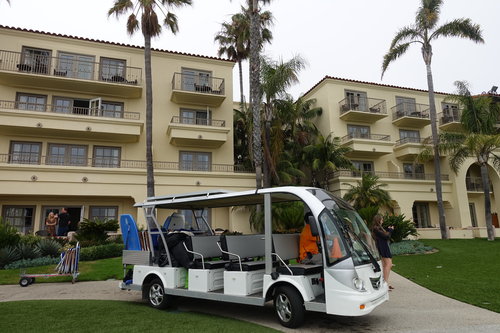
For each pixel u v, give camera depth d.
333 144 23.67
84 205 20.00
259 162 17.19
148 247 7.77
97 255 14.55
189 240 7.20
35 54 20.34
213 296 6.48
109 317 6.17
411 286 9.14
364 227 6.83
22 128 19.16
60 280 11.02
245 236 7.38
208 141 22.50
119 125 20.42
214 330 5.37
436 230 22.77
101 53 21.92
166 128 22.67
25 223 19.08
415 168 27.59
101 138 21.09
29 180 18.03
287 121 24.02
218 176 21.48
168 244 7.28
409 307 7.05
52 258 13.71
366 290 5.46
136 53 22.80
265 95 19.22
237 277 6.32
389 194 23.95
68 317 6.14
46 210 19.44
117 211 20.55
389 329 5.66
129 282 8.09
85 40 21.50
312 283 5.90
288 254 6.96
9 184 17.75
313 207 5.93
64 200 19.75
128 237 8.22
